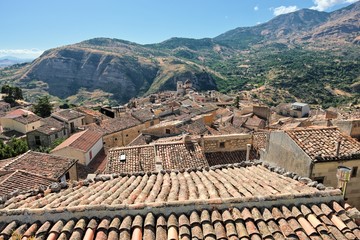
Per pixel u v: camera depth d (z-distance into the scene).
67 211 6.18
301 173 12.32
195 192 7.75
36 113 70.38
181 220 6.14
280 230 6.00
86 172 27.45
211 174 10.22
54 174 20.11
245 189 7.81
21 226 5.99
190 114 54.84
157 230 5.90
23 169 19.78
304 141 12.81
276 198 6.67
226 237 5.71
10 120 51.28
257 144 21.77
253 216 6.30
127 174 10.51
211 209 6.48
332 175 11.84
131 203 6.83
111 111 67.94
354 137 14.68
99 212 6.24
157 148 20.53
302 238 5.71
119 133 45.50
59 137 49.25
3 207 7.02
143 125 50.22
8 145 36.91
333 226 6.07
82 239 5.68
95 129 43.78
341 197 6.84
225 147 21.78
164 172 10.77
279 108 89.62
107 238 5.69
